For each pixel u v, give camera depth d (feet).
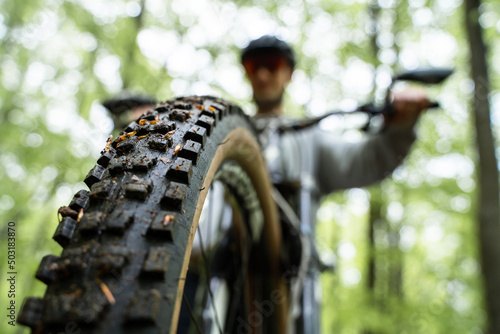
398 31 18.13
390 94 4.67
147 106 5.38
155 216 1.46
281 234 4.28
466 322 16.57
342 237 22.56
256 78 5.68
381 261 18.83
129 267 1.31
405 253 20.54
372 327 14.71
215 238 4.56
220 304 4.22
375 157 5.20
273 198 4.09
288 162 4.99
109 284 1.26
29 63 16.12
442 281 18.94
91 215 1.41
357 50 17.69
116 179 1.61
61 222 1.43
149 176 1.64
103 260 1.29
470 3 13.03
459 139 17.84
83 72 14.96
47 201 13.53
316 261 4.49
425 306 13.67
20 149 14.87
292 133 5.21
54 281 1.28
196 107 2.33
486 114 12.62
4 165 15.03
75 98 14.73
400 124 4.79
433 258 26.89
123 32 14.52
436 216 22.71
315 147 5.49
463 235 20.98
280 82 5.71
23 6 15.35
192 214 1.61
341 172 5.47
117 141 1.87
